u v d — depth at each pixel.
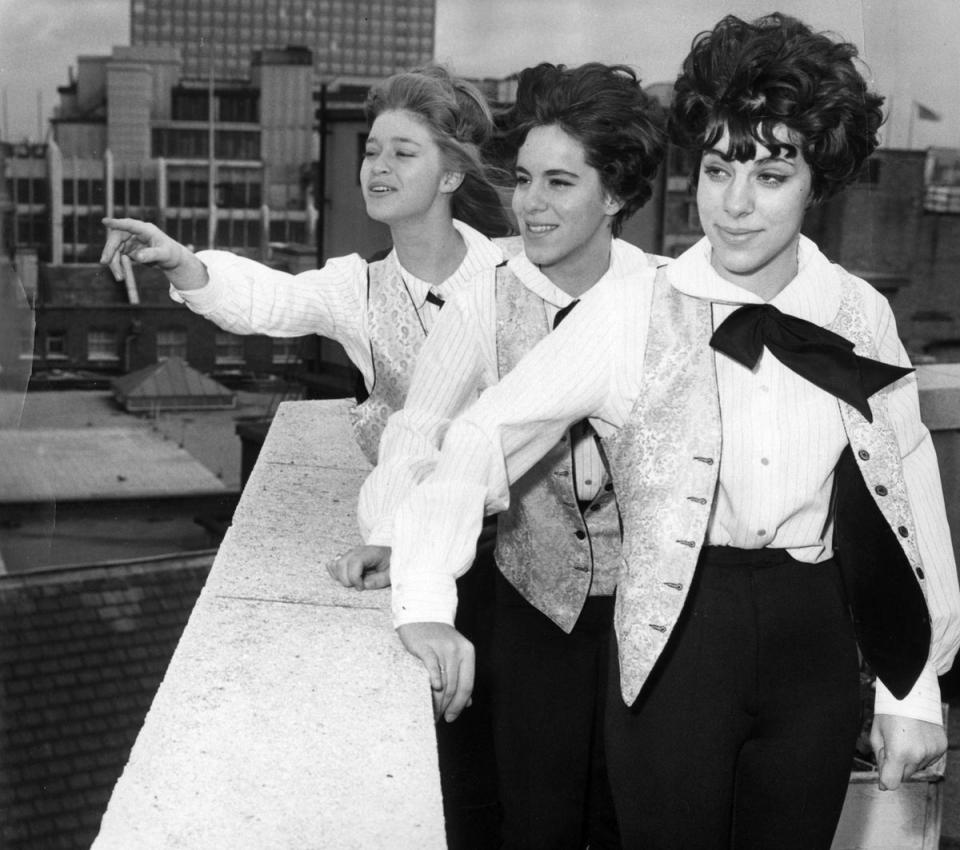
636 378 1.34
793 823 1.36
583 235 1.74
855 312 1.39
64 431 29.25
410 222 2.01
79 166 31.33
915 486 1.41
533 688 1.87
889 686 1.38
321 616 1.49
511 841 1.92
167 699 1.26
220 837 1.03
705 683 1.33
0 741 7.42
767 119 1.23
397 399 2.09
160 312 31.67
